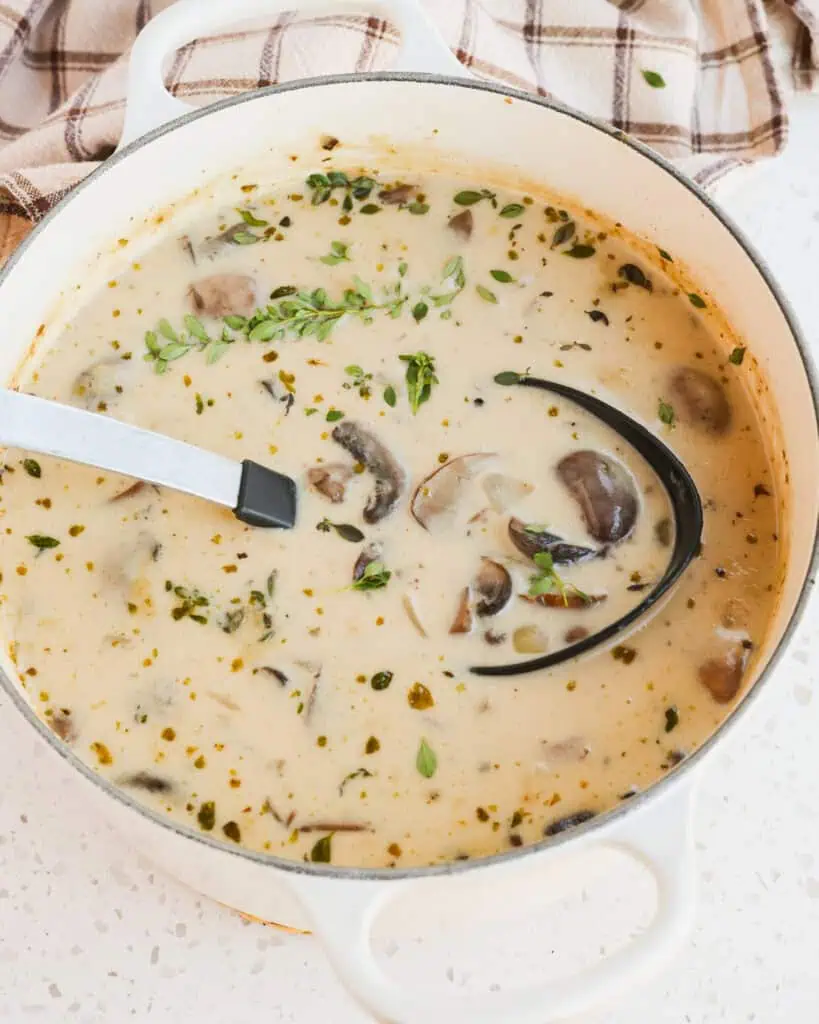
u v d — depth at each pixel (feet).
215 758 1.98
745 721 1.84
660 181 2.14
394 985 1.72
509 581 2.04
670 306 2.20
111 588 2.05
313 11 2.36
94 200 2.14
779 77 2.48
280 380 2.15
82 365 2.17
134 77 2.12
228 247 2.23
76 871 2.14
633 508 2.07
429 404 2.13
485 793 1.96
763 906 2.14
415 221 2.26
